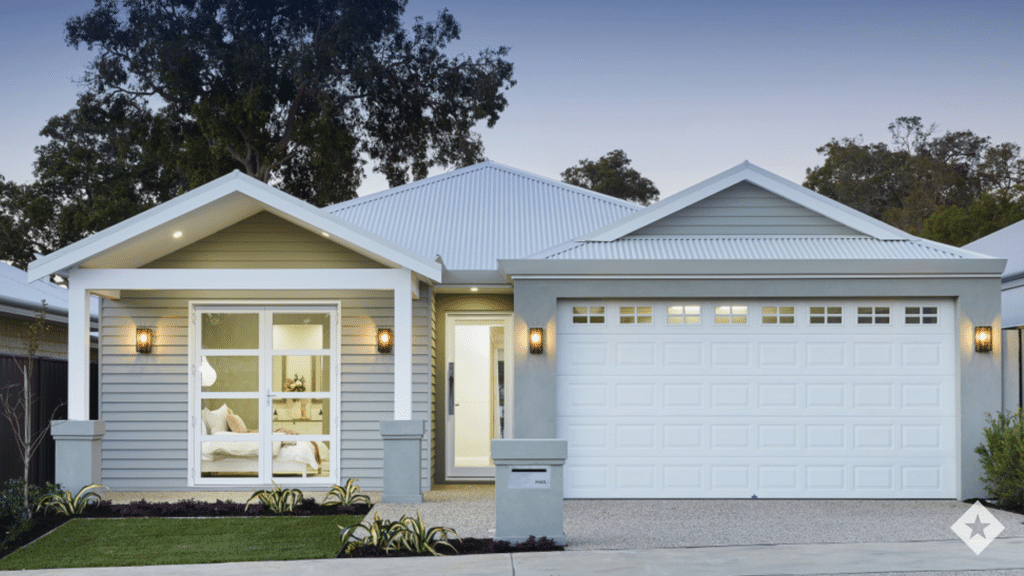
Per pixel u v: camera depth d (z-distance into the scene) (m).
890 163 43.34
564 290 11.87
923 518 10.09
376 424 12.62
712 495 11.76
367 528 8.57
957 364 11.71
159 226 11.05
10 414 11.13
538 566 7.54
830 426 11.81
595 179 40.12
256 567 7.63
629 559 7.79
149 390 12.59
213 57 28.08
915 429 11.77
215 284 11.05
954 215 32.81
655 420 11.88
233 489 12.52
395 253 11.08
